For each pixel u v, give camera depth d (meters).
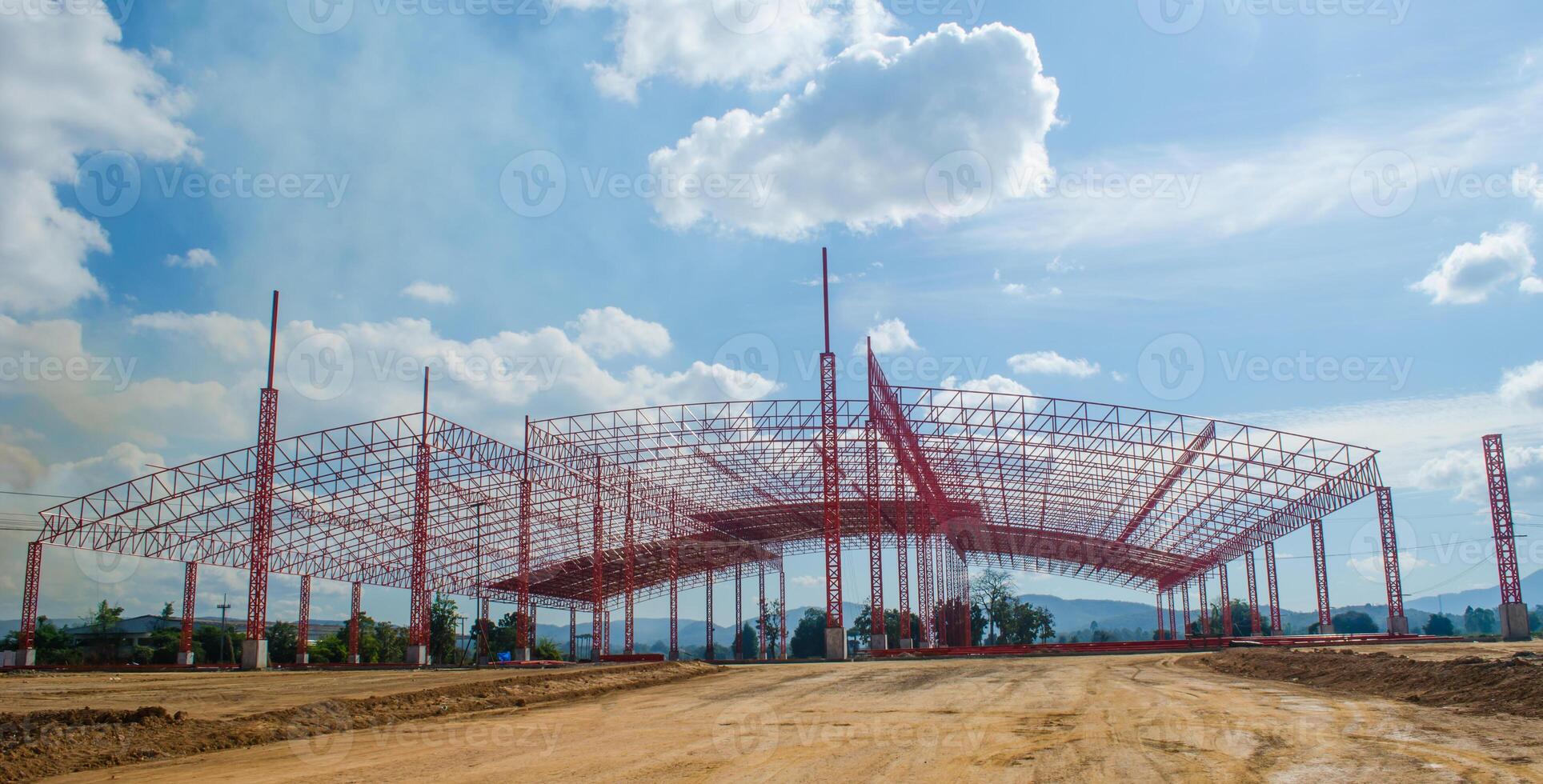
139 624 101.81
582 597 92.19
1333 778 11.35
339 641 94.50
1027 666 36.38
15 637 77.31
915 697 23.17
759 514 75.19
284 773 13.24
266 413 52.09
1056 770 12.23
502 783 12.14
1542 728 14.34
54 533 51.97
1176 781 11.39
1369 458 51.59
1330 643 54.22
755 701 23.33
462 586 74.50
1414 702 18.94
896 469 59.03
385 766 13.62
